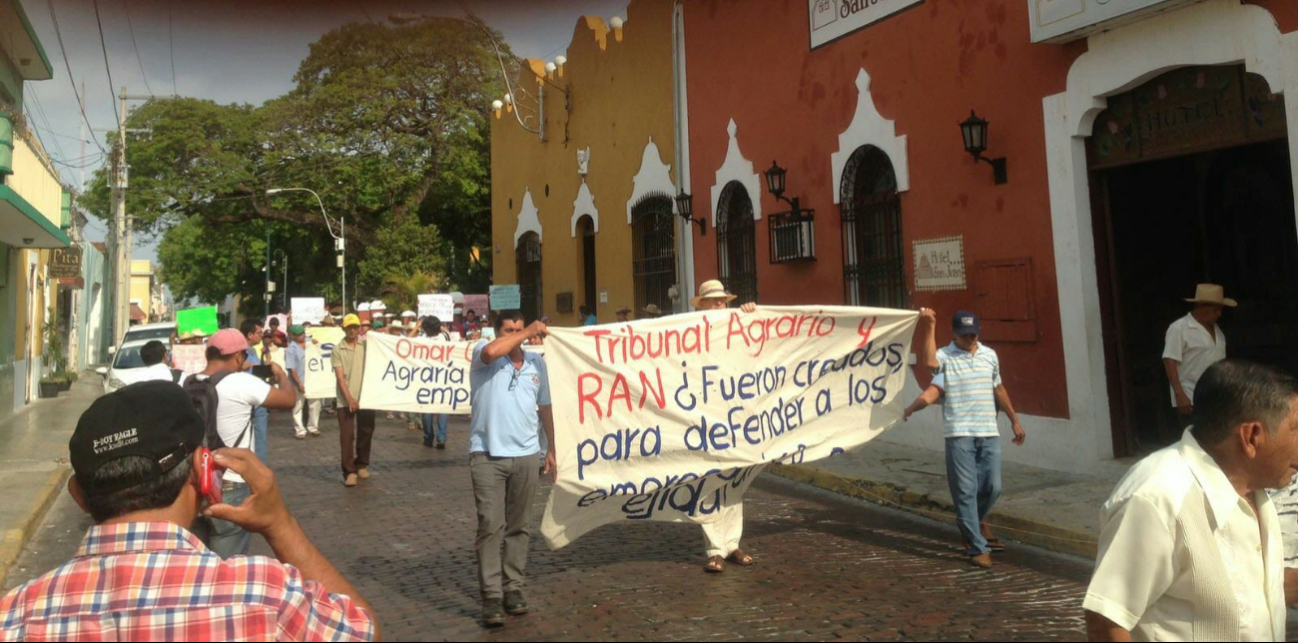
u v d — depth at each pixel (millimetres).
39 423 17953
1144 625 2812
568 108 21156
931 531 8359
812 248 13742
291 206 36750
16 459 13250
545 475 11516
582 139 20672
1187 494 2760
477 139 36625
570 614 6047
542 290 22953
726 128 15656
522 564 6070
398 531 8602
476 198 37844
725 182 15703
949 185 11398
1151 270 10211
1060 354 10117
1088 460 9828
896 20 12102
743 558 7219
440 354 12242
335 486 10977
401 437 15344
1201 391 2910
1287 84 7965
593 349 6562
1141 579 2727
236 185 34844
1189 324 8117
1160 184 10266
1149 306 10195
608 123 19516
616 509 6727
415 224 35562
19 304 21141
